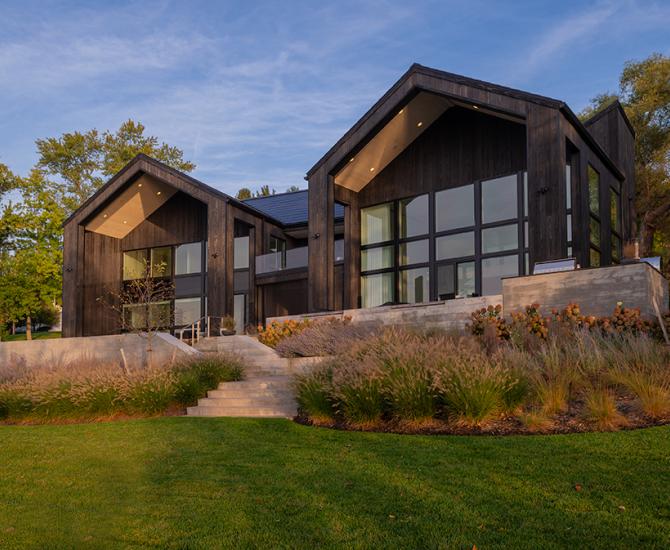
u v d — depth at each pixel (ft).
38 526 9.29
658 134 90.79
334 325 50.55
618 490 17.39
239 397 39.45
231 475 21.54
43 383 41.45
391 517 16.52
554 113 51.78
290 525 16.31
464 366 28.27
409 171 70.54
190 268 86.28
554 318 38.63
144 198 85.46
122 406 38.93
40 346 61.26
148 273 80.69
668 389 26.45
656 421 24.47
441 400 28.07
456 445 23.53
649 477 18.22
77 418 39.06
